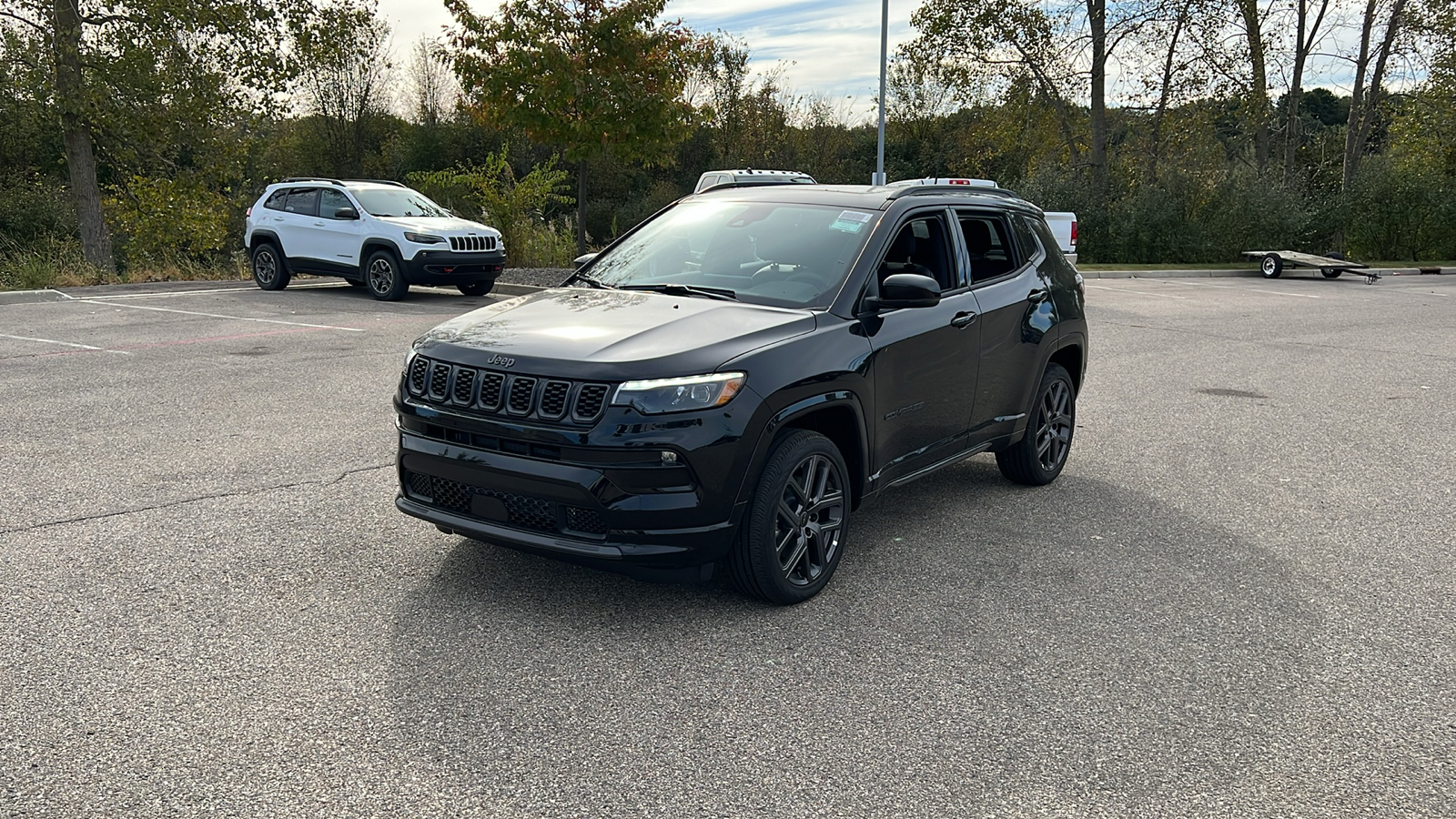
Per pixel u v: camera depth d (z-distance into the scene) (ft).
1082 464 22.67
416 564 14.94
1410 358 40.40
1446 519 19.06
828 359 13.85
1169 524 18.29
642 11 56.75
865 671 12.07
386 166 159.12
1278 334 47.24
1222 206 106.73
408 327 40.50
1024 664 12.39
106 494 17.93
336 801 9.12
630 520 12.23
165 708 10.66
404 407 13.58
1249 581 15.55
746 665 12.11
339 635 12.54
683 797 9.36
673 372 12.36
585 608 13.62
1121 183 111.86
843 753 10.21
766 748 10.28
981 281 18.07
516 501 12.75
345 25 80.12
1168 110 109.50
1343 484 21.40
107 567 14.51
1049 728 10.86
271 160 147.84
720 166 173.37
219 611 13.15
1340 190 117.50
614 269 16.94
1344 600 14.85
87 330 38.29
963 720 10.98
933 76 119.44
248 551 15.31
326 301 50.19
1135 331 46.96
